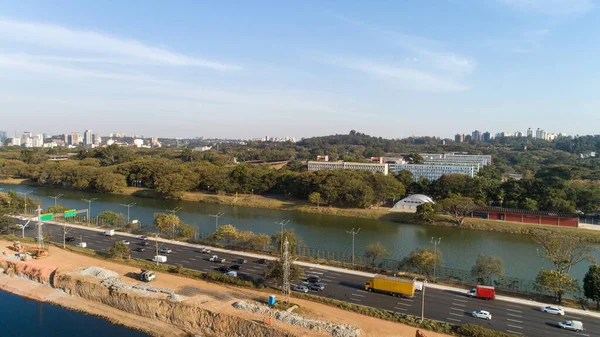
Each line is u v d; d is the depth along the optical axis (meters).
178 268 130.38
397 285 111.25
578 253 139.25
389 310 102.94
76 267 131.88
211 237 162.88
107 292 112.94
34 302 115.31
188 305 102.50
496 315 100.94
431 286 120.56
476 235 198.38
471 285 122.19
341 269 135.38
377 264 142.25
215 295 110.44
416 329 92.69
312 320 94.12
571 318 99.94
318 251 154.25
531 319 98.94
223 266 135.00
